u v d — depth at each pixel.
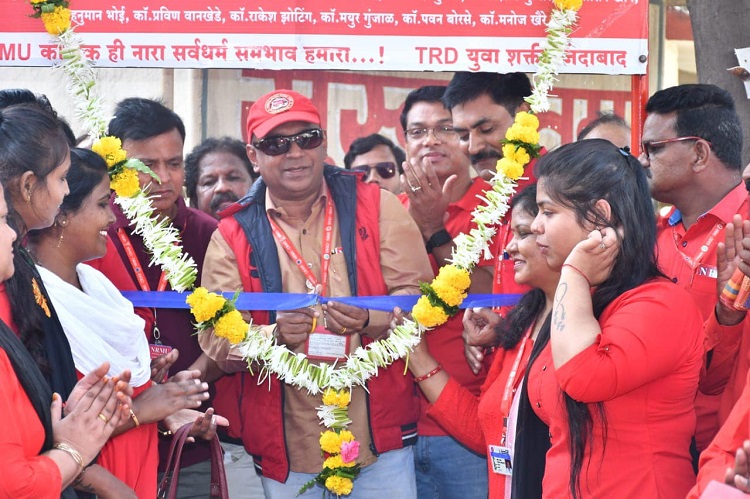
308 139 3.25
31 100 3.11
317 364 3.24
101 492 2.54
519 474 2.48
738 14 3.58
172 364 3.21
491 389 2.76
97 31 3.15
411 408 3.36
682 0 5.63
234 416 3.41
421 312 3.05
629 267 2.32
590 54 3.18
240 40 3.17
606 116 3.51
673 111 3.07
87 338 2.57
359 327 3.18
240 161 3.60
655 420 2.25
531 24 3.17
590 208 2.31
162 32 3.16
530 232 2.63
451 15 3.17
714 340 2.69
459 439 3.01
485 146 3.51
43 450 2.18
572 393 2.19
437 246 3.51
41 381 2.18
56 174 2.41
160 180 3.29
